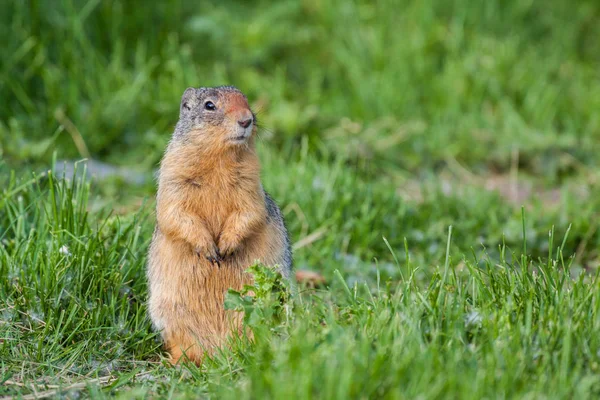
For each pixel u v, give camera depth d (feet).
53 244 28.76
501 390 19.56
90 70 48.73
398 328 22.26
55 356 25.27
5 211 32.55
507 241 37.14
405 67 54.08
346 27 57.21
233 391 20.72
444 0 59.52
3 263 28.35
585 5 63.05
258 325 23.97
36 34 48.75
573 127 51.85
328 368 19.52
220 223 27.55
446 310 23.17
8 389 23.26
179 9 54.49
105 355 26.07
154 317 27.71
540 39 60.08
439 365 20.33
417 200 43.09
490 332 21.81
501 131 51.16
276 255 28.12
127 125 47.32
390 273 34.14
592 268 35.06
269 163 42.32
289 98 51.96
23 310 27.22
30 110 46.16
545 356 20.93
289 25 57.11
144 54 51.55
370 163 45.85
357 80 52.80
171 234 27.07
